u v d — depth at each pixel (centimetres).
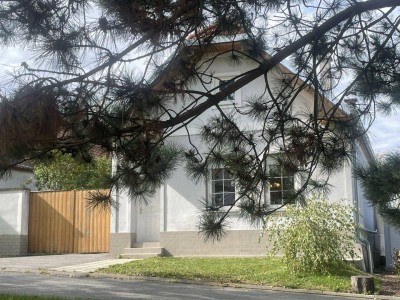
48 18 558
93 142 570
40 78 512
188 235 1460
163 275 1151
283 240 1147
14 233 1733
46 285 1048
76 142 564
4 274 1203
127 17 541
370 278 1015
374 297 976
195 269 1205
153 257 1432
